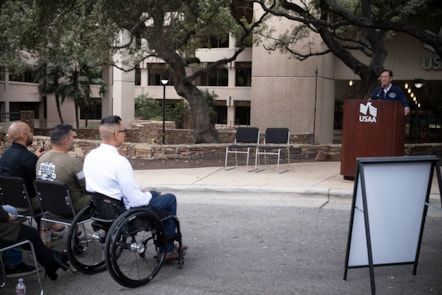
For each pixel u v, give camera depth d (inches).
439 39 368.5
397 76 1120.2
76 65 1344.7
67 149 203.6
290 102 1064.8
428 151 467.5
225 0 505.4
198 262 200.5
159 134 973.2
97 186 179.0
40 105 1750.7
